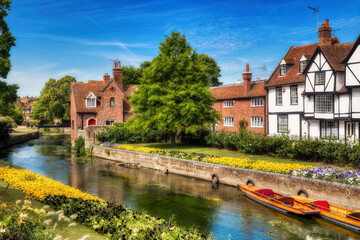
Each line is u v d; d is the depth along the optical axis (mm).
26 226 6816
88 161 32906
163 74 32219
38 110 99812
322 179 16484
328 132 27766
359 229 13031
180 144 36188
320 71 27406
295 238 12555
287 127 31625
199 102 31547
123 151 32219
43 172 26641
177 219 14727
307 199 15797
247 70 38969
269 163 20469
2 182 14273
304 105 29141
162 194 19312
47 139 58719
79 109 44656
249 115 38312
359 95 24641
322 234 12961
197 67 32156
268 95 33969
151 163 28469
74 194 13414
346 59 25125
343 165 19609
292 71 31812
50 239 6801
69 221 9859
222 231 13289
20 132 62250
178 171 25609
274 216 15188
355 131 25625
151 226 9875
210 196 18812
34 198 12062
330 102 27109
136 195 19109
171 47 32219
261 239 12469
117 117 46094
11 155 36938
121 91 46281
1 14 26766
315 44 32406
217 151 29156
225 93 42719
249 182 20078
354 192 14742
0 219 7918
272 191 17641
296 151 22438
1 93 26422
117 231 9047
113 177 24594
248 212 15789
